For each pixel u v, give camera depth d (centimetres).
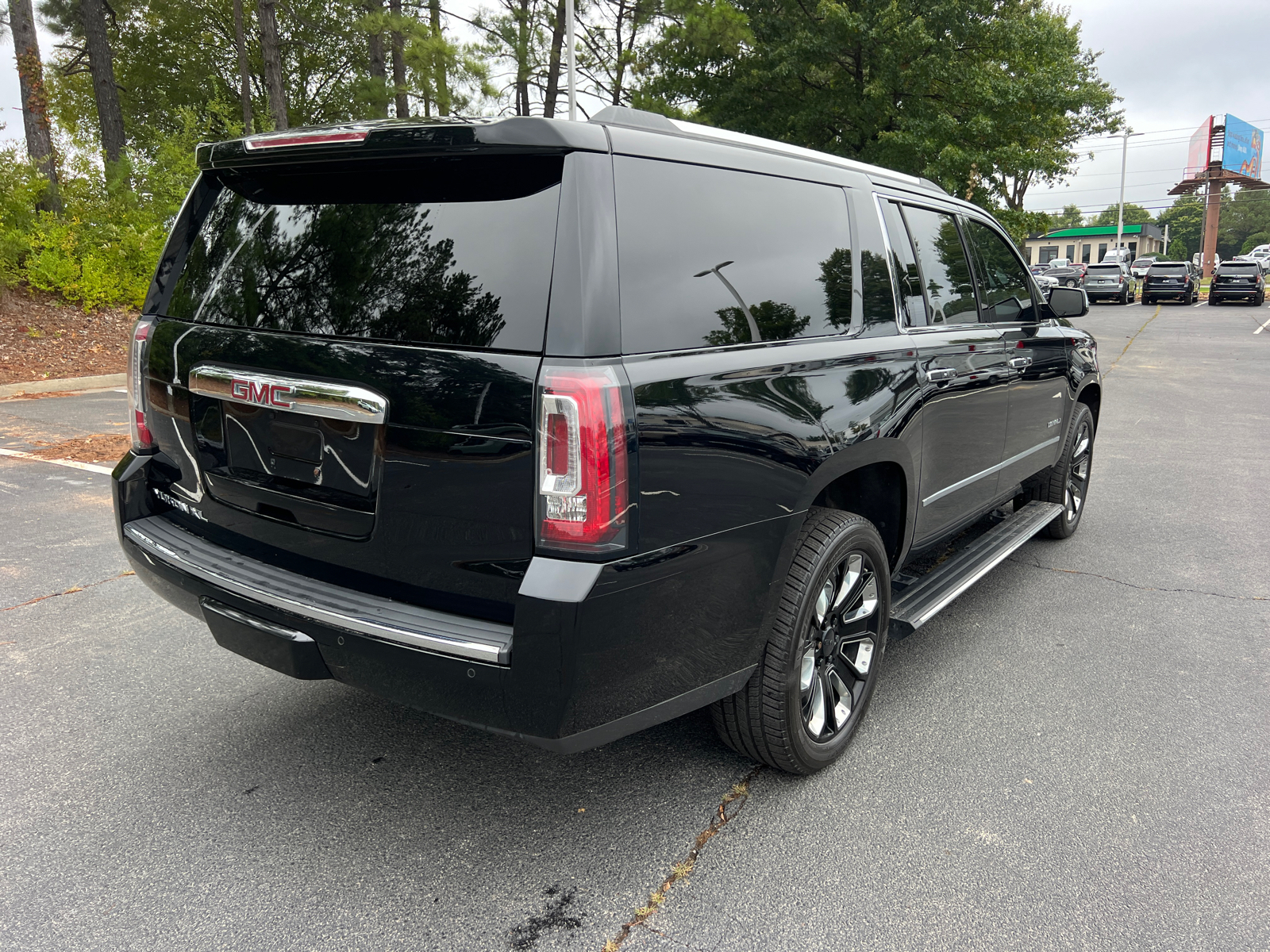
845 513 277
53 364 1112
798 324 260
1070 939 211
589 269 195
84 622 393
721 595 225
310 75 3575
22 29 1630
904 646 386
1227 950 208
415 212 219
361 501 219
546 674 193
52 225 1354
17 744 294
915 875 234
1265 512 601
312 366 224
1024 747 300
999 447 399
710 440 215
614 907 221
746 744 267
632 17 2291
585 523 191
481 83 1998
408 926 214
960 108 2097
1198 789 275
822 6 1981
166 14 3238
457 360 201
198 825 252
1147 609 427
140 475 282
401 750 295
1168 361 1541
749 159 257
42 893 222
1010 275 434
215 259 264
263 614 231
